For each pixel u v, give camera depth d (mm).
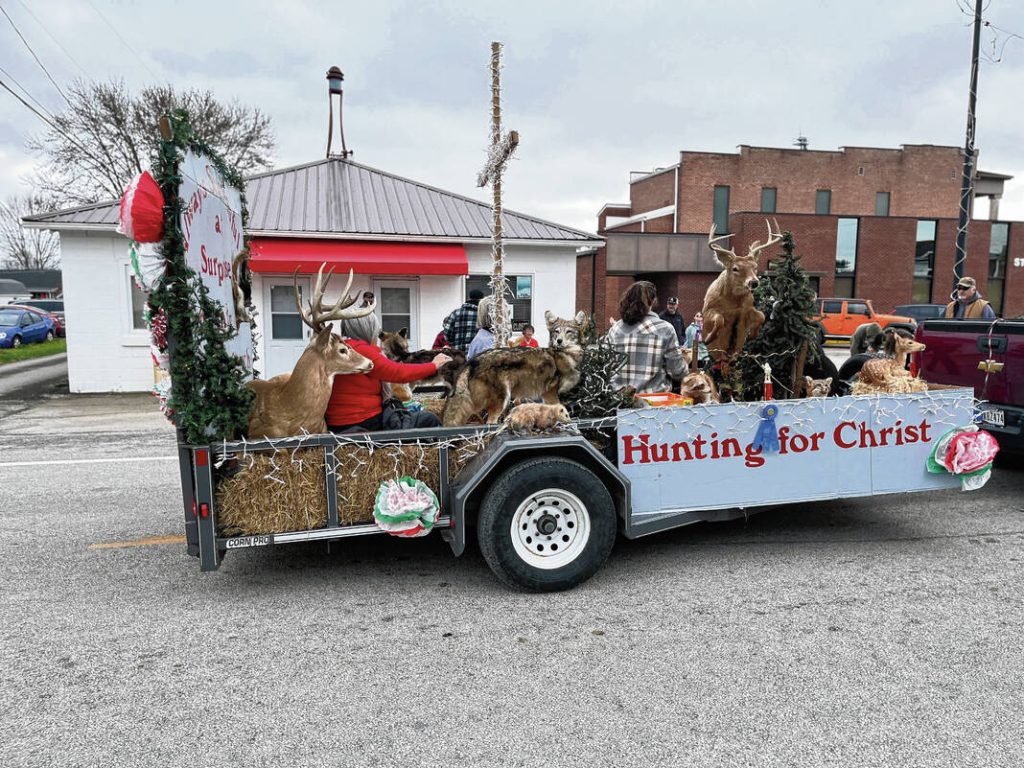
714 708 2900
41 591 4160
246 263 5031
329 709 2914
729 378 5363
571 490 4023
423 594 4098
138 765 2562
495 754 2613
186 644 3494
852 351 8445
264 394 4039
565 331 5008
